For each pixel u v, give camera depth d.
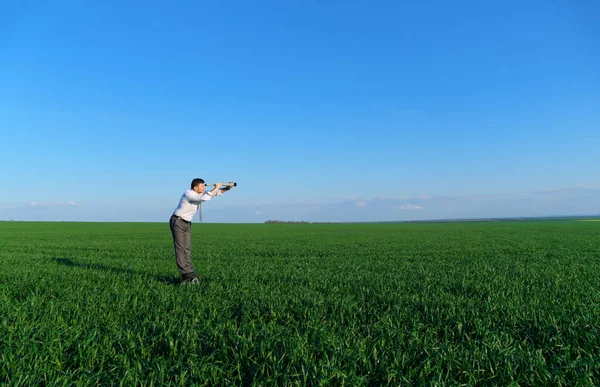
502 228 63.56
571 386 4.28
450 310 6.93
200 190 10.59
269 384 4.32
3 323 6.11
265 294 8.41
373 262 15.69
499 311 6.99
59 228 57.91
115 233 43.56
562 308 7.13
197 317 6.66
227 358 4.92
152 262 15.59
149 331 6.02
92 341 5.45
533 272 12.40
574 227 65.00
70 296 8.25
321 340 5.32
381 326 6.12
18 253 19.92
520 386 4.39
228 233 47.06
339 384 4.31
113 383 4.38
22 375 4.39
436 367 4.54
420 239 33.47
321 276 11.37
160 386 4.24
